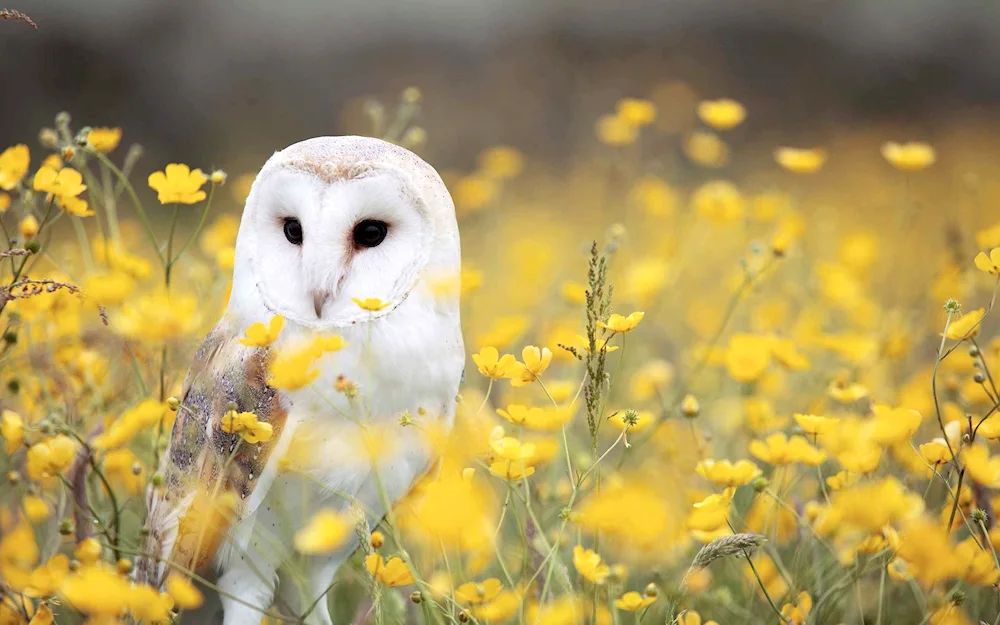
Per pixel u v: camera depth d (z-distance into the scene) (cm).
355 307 232
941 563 221
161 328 231
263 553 231
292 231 233
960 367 244
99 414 236
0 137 666
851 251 274
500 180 400
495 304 282
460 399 229
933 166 604
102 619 220
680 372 267
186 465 232
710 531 230
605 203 443
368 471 232
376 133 256
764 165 623
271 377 229
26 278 230
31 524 234
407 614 235
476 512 219
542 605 224
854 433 227
